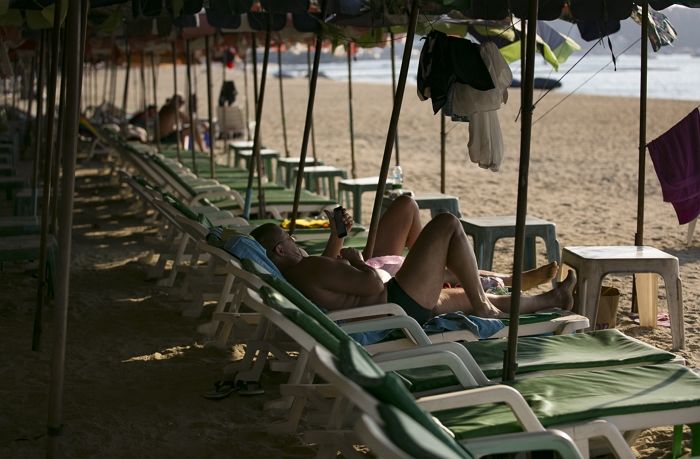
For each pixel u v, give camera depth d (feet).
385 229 18.81
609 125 73.87
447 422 10.23
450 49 16.22
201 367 16.46
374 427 7.04
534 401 10.68
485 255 20.57
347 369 7.68
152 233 30.71
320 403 12.19
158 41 42.47
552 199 38.73
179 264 22.77
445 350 11.71
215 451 12.75
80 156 52.95
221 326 18.52
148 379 15.81
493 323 14.66
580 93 115.34
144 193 22.86
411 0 17.40
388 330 14.40
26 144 51.21
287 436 13.23
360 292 14.89
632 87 128.67
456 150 59.11
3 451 12.78
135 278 23.76
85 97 91.91
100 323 19.39
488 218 21.72
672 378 11.58
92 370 16.33
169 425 13.70
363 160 53.72
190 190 28.37
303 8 21.07
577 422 10.18
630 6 16.96
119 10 23.03
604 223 32.58
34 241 20.49
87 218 33.99
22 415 14.16
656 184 42.75
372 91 129.18
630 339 13.41
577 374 11.95
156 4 19.65
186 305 20.45
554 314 15.34
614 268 16.79
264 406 14.20
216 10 20.47
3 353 17.28
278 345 15.20
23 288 22.41
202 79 150.41
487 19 17.08
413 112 91.15
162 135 51.98
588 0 17.07
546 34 24.26
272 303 10.56
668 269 16.99
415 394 11.31
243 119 61.62
